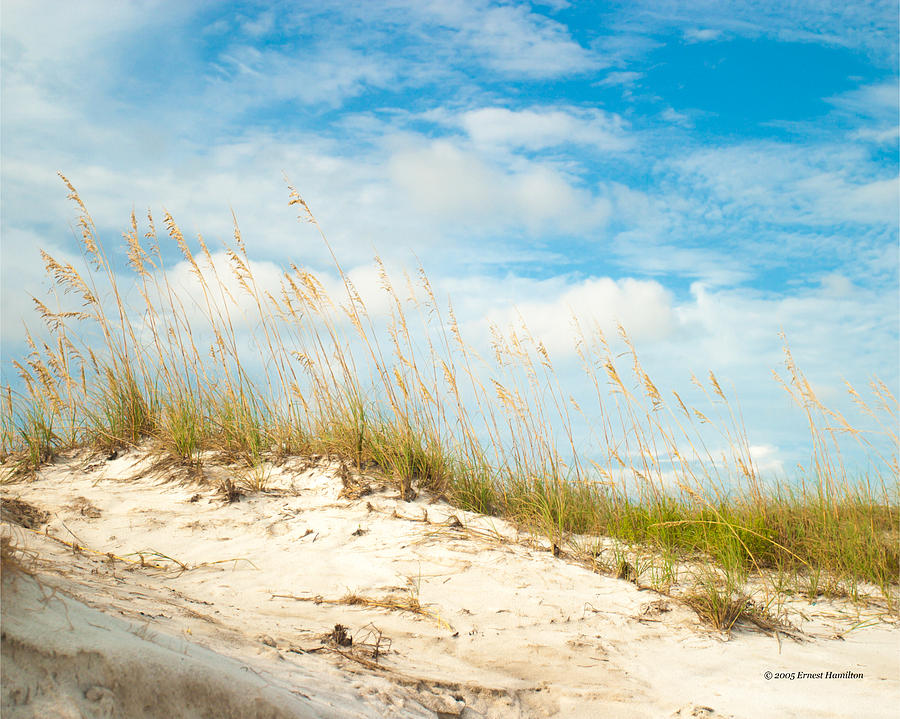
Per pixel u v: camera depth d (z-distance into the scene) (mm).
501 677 3201
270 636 3074
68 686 1738
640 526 5902
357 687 2625
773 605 4738
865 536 5840
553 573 4648
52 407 6520
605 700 3104
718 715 3051
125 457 6219
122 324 6867
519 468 6320
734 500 6344
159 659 1948
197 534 4781
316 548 4699
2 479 5758
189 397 6734
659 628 4031
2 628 1793
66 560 3730
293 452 6391
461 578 4395
